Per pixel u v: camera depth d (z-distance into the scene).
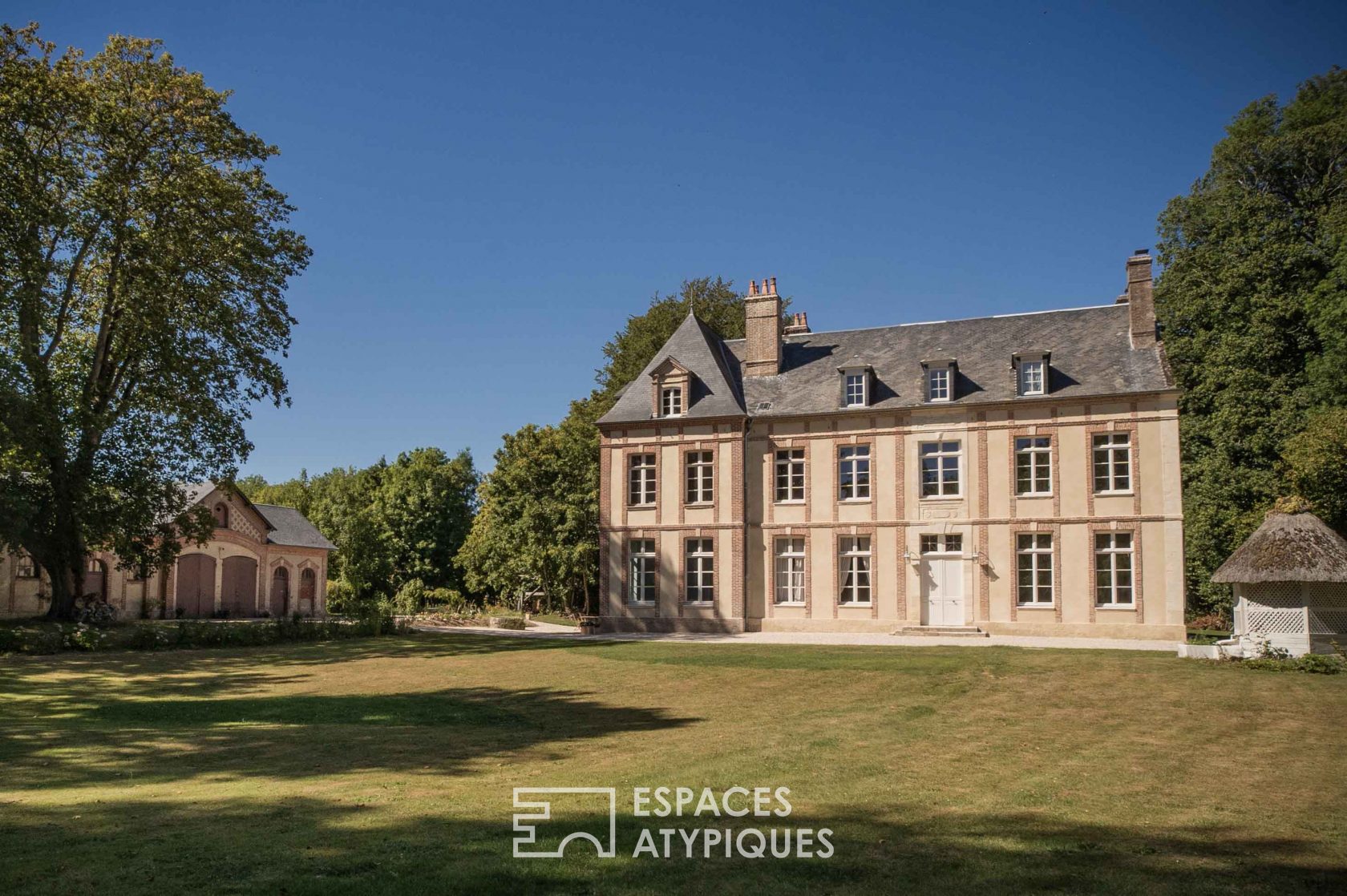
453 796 9.47
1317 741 13.12
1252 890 6.80
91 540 31.53
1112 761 11.63
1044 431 31.14
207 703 16.94
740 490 34.09
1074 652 25.02
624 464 35.69
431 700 17.31
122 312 31.88
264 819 8.47
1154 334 31.27
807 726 14.30
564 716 15.45
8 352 29.70
